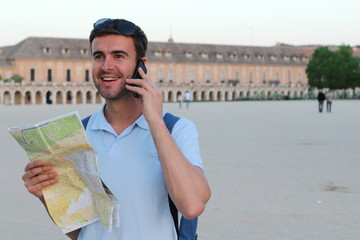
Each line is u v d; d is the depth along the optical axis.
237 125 39.19
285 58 163.62
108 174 4.26
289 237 9.97
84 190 4.32
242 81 157.00
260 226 10.73
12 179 16.25
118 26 4.27
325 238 9.90
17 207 12.57
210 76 152.88
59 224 4.33
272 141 27.12
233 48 158.25
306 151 22.75
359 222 11.04
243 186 14.76
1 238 10.02
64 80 135.88
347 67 141.25
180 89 147.00
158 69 146.50
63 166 4.26
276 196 13.47
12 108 83.69
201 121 44.22
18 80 128.12
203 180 3.98
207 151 22.84
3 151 23.89
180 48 151.50
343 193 13.84
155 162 4.26
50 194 4.34
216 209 12.17
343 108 71.94
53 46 136.00
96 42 4.32
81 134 3.99
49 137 4.05
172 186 3.88
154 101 4.05
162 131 3.95
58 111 67.62
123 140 4.34
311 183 15.19
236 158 20.52
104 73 4.29
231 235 10.11
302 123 41.12
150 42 149.00
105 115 4.52
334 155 21.41
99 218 4.25
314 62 142.00
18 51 132.50
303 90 164.62
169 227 4.27
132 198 4.20
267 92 159.62
